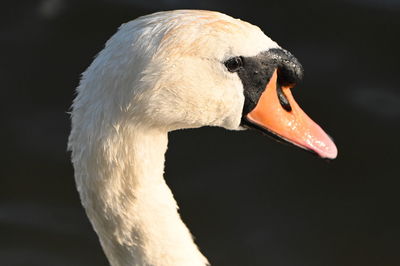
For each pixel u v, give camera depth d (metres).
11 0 18.11
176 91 7.36
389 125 15.95
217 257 14.12
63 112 16.31
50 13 17.92
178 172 15.34
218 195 15.02
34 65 17.06
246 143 15.88
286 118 8.21
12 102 16.42
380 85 16.47
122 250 7.81
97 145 7.29
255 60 7.74
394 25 17.30
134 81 7.14
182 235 7.88
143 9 17.81
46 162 15.55
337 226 14.64
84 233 14.60
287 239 14.46
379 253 14.25
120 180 7.48
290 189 15.17
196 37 7.35
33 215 14.76
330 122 15.92
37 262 14.00
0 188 15.16
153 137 7.51
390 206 14.91
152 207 7.69
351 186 15.24
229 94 7.70
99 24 17.73
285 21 17.34
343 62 16.73
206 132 16.09
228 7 17.59
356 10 17.55
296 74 7.98
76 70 16.98
